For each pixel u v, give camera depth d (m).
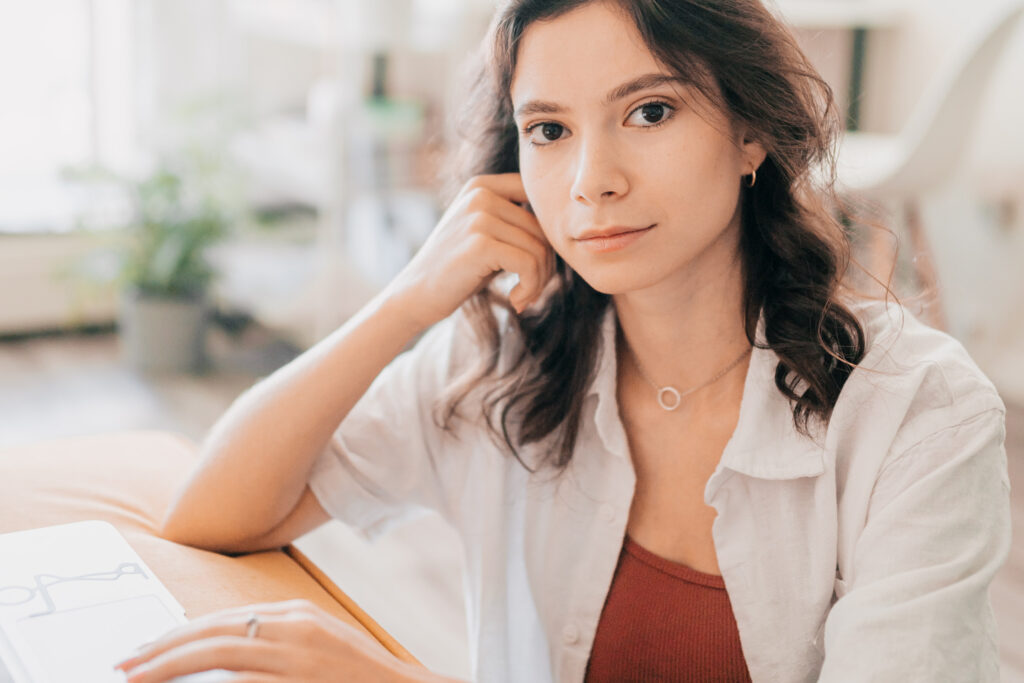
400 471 0.99
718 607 0.87
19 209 3.44
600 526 0.92
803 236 0.83
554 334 0.95
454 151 1.01
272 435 0.89
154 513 0.93
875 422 0.81
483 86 0.94
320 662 0.66
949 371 0.80
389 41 2.79
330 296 2.99
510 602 0.99
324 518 0.96
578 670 0.93
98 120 3.53
